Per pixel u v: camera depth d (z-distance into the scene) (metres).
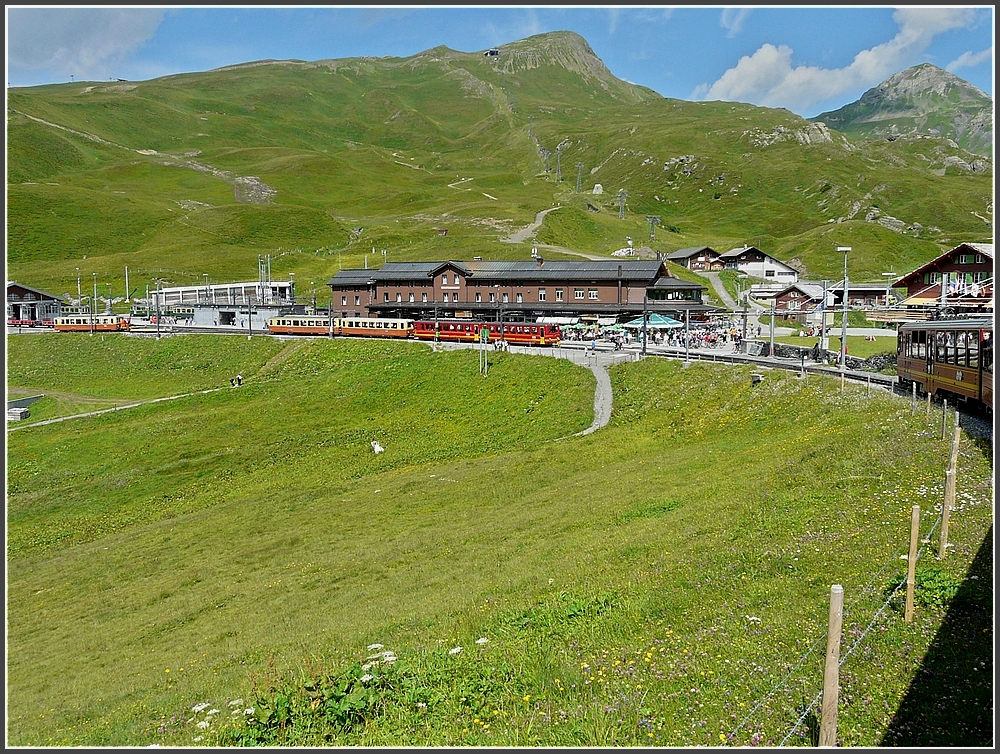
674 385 60.16
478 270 117.06
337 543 37.69
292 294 155.38
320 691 16.28
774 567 20.03
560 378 70.06
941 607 15.61
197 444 66.25
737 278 152.50
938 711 12.13
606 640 17.53
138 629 30.05
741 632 16.31
